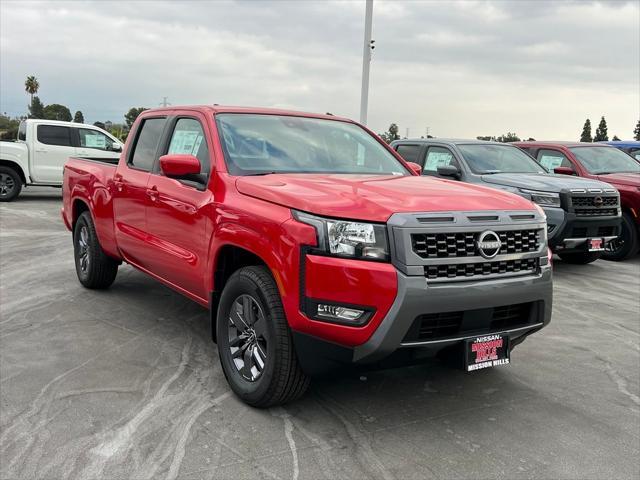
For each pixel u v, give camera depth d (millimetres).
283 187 3529
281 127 4621
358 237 3020
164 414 3445
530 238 3441
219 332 3797
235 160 4086
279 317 3283
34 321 5168
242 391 3555
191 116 4684
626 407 3734
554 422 3490
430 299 3010
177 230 4363
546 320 3559
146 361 4289
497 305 3242
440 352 3346
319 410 3557
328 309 3053
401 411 3576
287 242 3186
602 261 9281
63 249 8766
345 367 3197
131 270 7301
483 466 2971
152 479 2779
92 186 5895
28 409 3467
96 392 3725
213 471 2855
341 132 4938
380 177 4152
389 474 2869
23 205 14711
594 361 4570
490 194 3637
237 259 3785
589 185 7863
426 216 3082
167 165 4047
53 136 16016
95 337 4781
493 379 4133
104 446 3066
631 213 9031
